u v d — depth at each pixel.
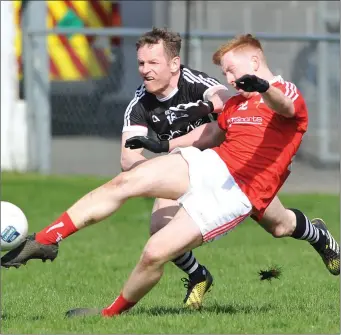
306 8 55.53
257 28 55.47
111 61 54.25
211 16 54.97
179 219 18.66
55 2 56.12
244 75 17.55
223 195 18.67
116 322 19.11
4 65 53.53
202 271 21.72
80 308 20.70
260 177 18.88
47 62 52.25
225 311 21.02
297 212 22.28
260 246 34.47
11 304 22.70
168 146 20.41
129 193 18.81
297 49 54.50
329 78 54.28
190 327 18.64
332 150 53.81
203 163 18.88
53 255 19.03
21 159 53.59
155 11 55.34
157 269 18.77
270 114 19.02
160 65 20.66
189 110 21.08
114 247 34.50
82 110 54.84
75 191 47.41
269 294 23.94
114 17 57.53
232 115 19.47
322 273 27.92
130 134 21.39
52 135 55.06
